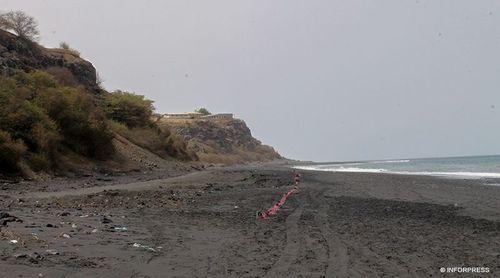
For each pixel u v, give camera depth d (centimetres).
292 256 938
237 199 2166
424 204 2050
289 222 1429
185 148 7994
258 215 1573
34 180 2906
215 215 1566
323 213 1675
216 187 2933
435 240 1161
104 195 2144
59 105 3988
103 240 973
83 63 6531
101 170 3997
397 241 1133
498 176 4681
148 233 1131
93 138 4312
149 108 7106
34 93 4059
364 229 1311
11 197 1944
